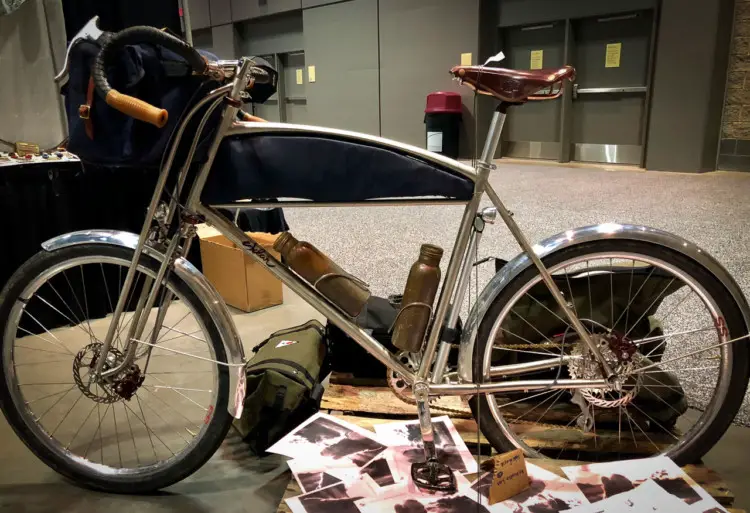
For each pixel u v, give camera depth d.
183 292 1.44
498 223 3.93
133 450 1.74
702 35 5.05
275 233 2.87
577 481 1.44
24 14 2.62
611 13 5.61
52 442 1.56
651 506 1.35
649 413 1.65
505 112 1.34
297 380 1.68
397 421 1.73
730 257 3.05
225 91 1.23
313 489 1.43
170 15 2.74
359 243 3.79
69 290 2.61
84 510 1.48
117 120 1.27
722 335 1.44
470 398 1.55
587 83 6.09
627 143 5.98
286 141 1.33
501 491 1.38
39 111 2.75
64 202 2.57
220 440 1.49
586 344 1.47
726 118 5.37
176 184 1.36
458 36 6.46
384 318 1.91
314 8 7.86
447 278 1.42
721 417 1.48
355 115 7.82
